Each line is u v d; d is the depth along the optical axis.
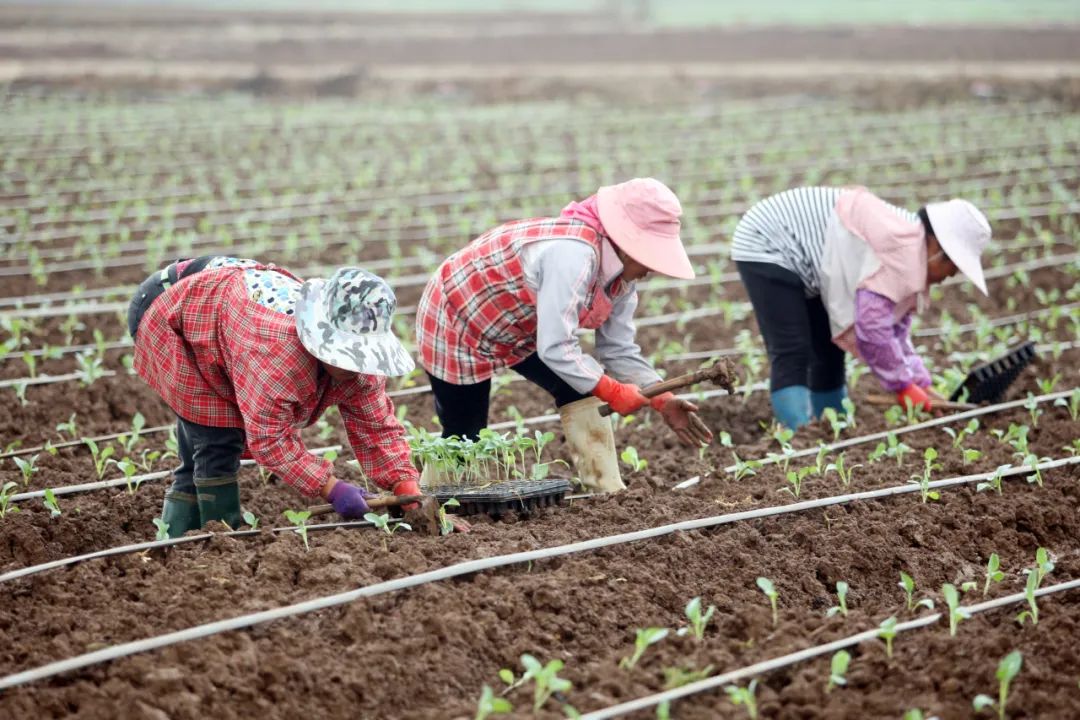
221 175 53.53
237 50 93.25
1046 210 45.12
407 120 68.50
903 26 102.56
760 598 17.69
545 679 14.30
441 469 20.66
